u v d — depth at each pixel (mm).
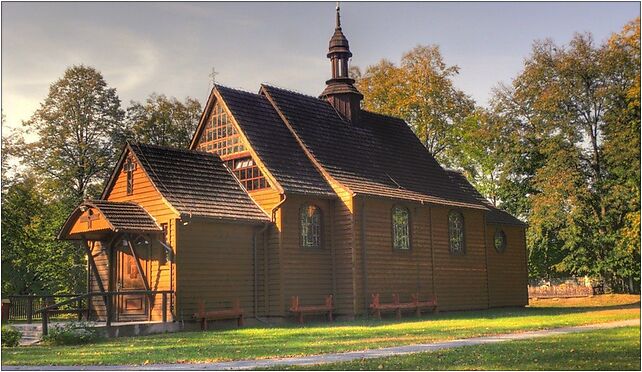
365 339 19094
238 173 29141
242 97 30641
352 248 28312
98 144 45250
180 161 27625
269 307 26922
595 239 46562
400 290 30141
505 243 38719
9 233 39281
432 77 51656
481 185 58688
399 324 25094
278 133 30234
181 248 24703
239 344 18359
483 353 15000
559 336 18625
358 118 34875
